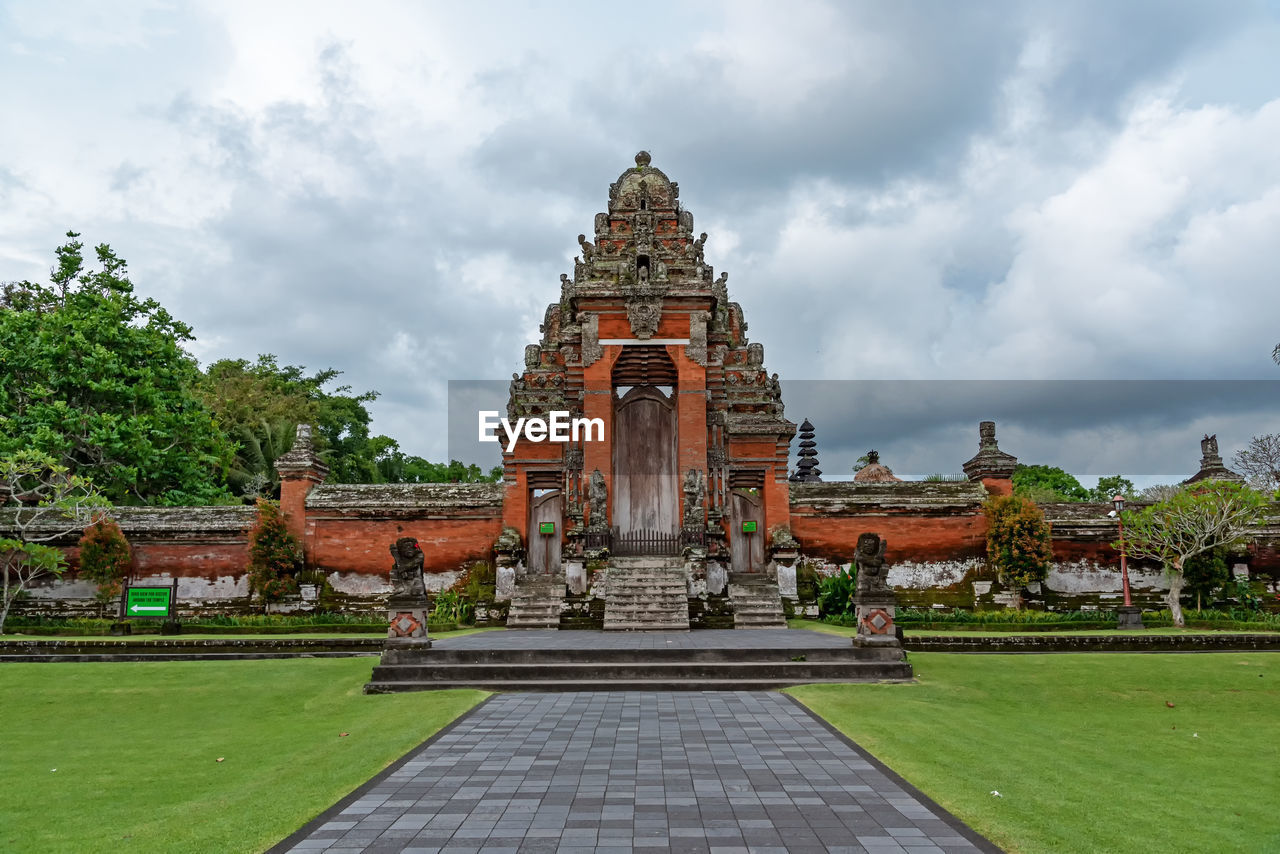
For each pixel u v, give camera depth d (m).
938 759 10.73
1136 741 12.70
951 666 18.47
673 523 30.47
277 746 12.52
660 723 12.88
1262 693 16.27
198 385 48.56
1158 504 28.88
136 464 34.16
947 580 30.83
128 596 26.36
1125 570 27.77
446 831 7.90
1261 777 10.66
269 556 29.59
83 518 30.23
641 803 8.73
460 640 20.61
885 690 15.98
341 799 9.07
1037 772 10.35
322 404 56.75
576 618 26.23
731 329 33.19
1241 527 28.58
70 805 9.59
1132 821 8.56
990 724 13.46
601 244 31.66
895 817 8.28
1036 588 30.45
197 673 18.56
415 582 18.09
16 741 13.71
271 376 57.59
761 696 15.34
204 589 30.55
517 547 29.28
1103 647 21.17
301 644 21.86
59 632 26.44
